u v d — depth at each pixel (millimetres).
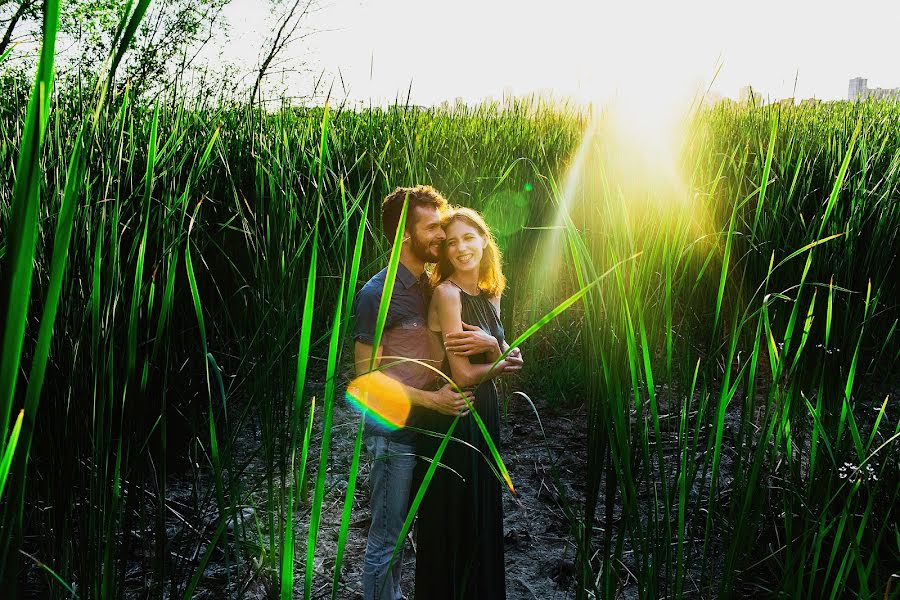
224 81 4242
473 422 2150
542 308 4535
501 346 2330
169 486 2969
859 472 1727
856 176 3764
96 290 1380
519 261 4340
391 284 1076
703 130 4895
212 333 3377
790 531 1920
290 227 2730
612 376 1634
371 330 2209
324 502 3062
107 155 2033
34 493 2068
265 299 2768
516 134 6375
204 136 3656
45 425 1931
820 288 3150
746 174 4684
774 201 3637
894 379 3580
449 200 4426
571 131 6625
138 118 3660
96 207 1895
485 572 2223
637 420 1648
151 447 2928
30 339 1992
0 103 2945
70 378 1689
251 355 3074
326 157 3801
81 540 1543
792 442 2633
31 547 2117
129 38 708
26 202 613
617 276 1617
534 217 4508
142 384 1592
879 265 3549
